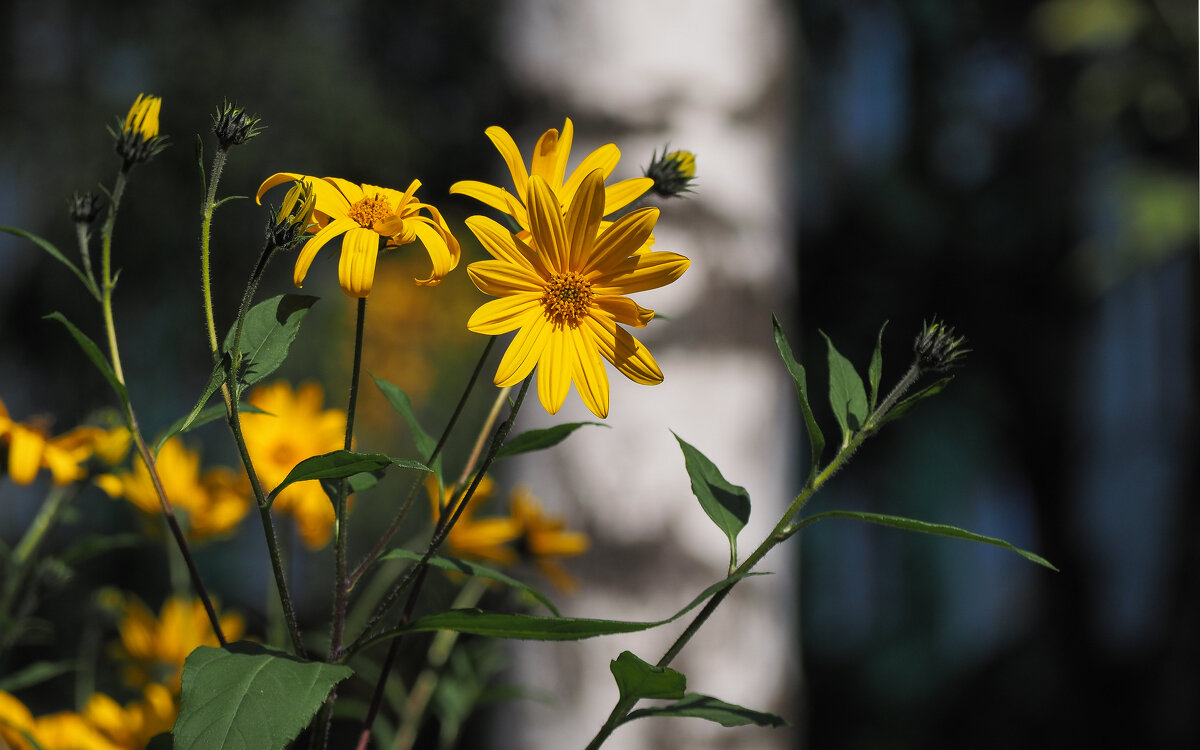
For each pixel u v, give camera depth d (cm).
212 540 195
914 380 116
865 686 884
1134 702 812
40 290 592
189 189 580
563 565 291
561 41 302
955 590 941
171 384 583
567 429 122
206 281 104
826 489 897
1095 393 866
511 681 294
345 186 107
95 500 430
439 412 646
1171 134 606
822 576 907
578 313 104
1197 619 769
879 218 858
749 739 299
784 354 112
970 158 891
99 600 202
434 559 109
